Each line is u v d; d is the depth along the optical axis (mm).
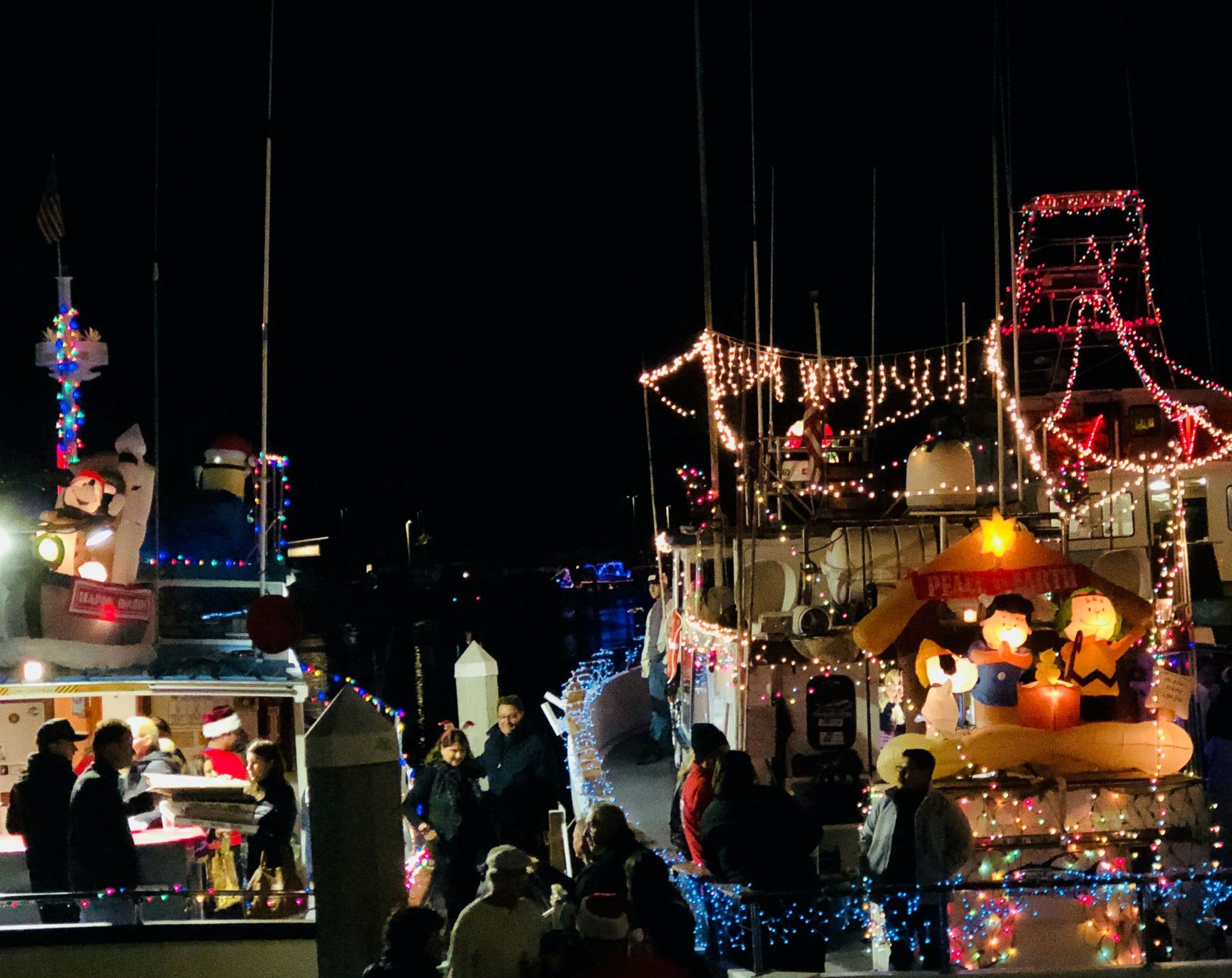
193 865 9125
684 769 10898
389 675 44500
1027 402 17031
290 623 9141
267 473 15898
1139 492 15727
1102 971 7598
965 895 8492
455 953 7160
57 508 11422
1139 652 10039
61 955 8141
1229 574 16562
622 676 18344
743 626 10578
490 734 10961
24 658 10898
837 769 9711
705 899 9336
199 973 8227
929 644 9656
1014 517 10422
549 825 11078
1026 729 9070
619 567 77250
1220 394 17750
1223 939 8727
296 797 10219
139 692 10711
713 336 11070
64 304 14688
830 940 9180
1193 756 9984
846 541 11023
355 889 7754
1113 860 8672
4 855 9289
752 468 12594
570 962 6516
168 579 13547
